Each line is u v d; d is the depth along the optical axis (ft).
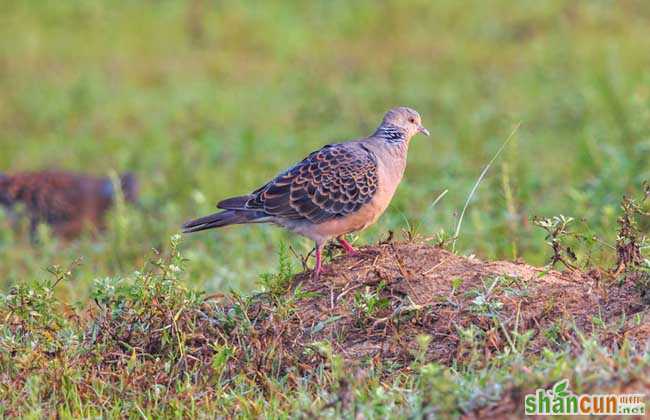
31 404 26.58
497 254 41.09
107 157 66.03
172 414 26.12
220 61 91.50
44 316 30.04
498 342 26.58
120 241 46.73
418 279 29.89
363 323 28.71
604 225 40.75
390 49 91.76
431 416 23.00
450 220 44.98
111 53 93.66
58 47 94.63
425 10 99.86
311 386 26.86
